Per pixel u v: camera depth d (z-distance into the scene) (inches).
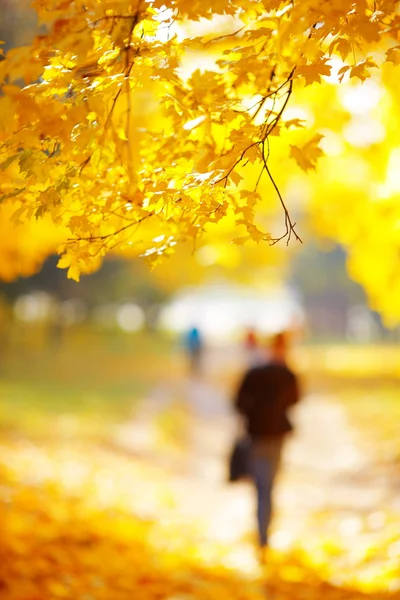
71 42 116.3
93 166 134.9
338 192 343.0
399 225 325.7
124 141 136.3
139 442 631.8
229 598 243.3
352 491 445.7
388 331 2581.2
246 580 270.4
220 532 363.3
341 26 126.1
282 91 229.1
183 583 256.7
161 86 145.2
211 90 137.2
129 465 525.0
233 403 308.8
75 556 266.7
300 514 394.3
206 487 492.4
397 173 306.3
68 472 443.5
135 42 132.0
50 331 1625.2
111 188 137.4
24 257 408.5
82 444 574.9
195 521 380.8
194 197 134.6
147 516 368.5
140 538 317.7
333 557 292.0
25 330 1510.8
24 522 290.7
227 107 139.4
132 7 122.3
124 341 1998.0
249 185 323.6
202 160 143.9
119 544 298.0
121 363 1517.0
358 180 337.1
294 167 322.7
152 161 144.4
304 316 2847.0
